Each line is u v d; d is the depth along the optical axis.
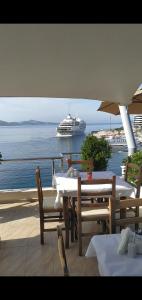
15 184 6.72
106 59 2.68
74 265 3.52
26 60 2.61
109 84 3.52
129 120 7.07
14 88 3.54
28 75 3.04
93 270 3.38
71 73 3.04
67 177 4.71
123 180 4.59
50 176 6.67
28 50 2.39
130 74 3.16
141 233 2.39
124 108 6.91
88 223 4.95
